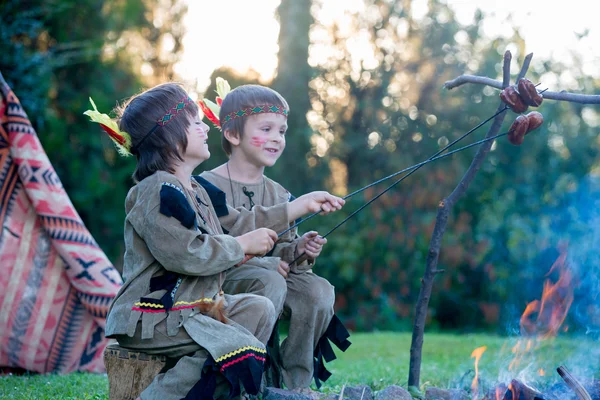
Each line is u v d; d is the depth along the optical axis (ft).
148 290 15.62
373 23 63.93
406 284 59.31
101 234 63.72
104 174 62.69
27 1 57.00
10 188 26.68
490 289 56.70
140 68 70.74
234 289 17.99
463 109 60.59
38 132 58.08
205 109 20.75
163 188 15.60
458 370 27.09
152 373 15.81
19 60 53.72
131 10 65.87
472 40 61.93
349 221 60.70
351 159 63.26
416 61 62.64
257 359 14.88
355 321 58.65
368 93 64.03
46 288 26.99
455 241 57.88
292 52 61.41
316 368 18.97
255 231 16.58
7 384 22.35
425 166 60.54
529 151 57.36
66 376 25.17
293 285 18.71
